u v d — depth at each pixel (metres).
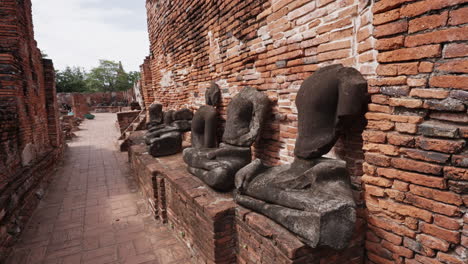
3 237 3.79
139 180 6.14
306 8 2.99
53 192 6.23
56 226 4.59
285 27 3.31
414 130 1.95
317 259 2.23
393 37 2.00
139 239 4.13
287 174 2.60
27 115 6.50
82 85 44.84
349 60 2.60
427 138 1.89
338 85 2.30
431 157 1.87
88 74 48.84
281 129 3.65
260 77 3.91
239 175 2.91
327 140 2.40
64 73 43.66
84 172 7.89
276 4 3.40
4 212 3.94
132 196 5.92
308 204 2.12
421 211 1.99
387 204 2.20
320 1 2.82
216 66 5.09
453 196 1.80
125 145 10.89
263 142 4.07
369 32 2.26
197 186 3.67
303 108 2.53
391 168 2.13
